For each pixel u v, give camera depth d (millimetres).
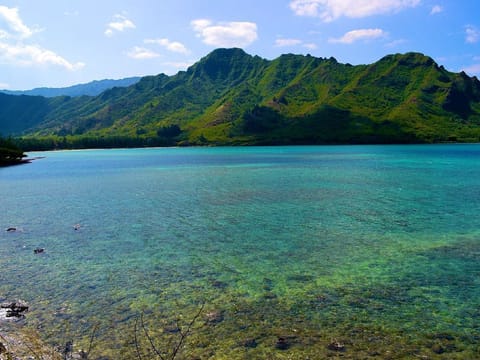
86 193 65375
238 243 32781
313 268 26250
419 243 32125
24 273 25250
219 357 15438
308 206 50250
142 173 103062
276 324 18219
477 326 17938
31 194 64750
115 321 18547
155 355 15578
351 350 15891
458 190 63312
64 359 15023
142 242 33188
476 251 29641
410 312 19438
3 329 17469
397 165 115500
